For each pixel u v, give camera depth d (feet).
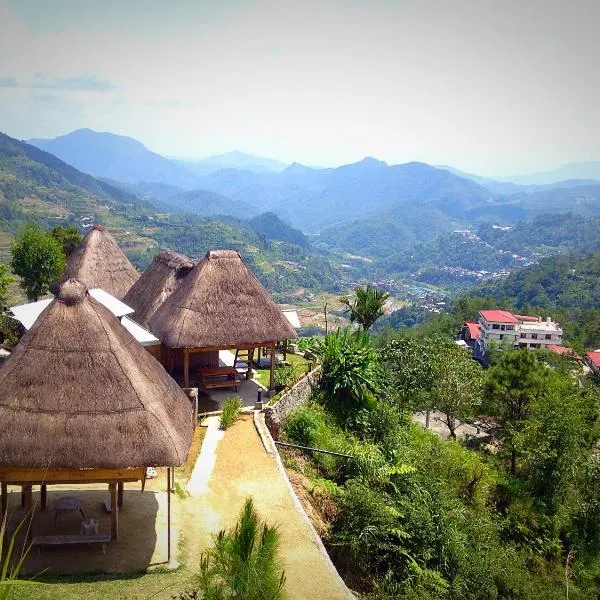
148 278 99.35
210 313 77.77
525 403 122.72
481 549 71.05
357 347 100.78
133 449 41.11
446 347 127.85
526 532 90.94
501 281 654.94
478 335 330.54
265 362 99.71
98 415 41.45
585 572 83.92
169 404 47.44
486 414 131.44
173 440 42.93
